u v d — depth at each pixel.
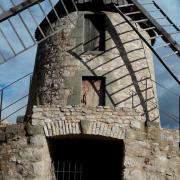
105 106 12.00
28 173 11.27
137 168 11.30
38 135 11.54
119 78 13.14
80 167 13.24
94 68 13.15
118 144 12.27
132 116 11.75
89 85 13.13
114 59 13.30
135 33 13.91
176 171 11.45
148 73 13.76
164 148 11.59
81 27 13.62
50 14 14.18
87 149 13.37
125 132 11.57
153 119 13.20
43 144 11.48
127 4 13.39
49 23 13.24
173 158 11.55
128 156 11.38
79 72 13.12
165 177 11.37
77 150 13.34
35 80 14.20
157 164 11.41
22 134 11.62
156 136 11.64
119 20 13.77
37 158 11.36
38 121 11.68
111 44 13.44
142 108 13.12
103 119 11.69
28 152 11.44
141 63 13.70
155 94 13.80
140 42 13.95
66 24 13.80
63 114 11.74
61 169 13.12
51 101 13.07
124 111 11.79
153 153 11.49
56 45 13.73
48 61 13.73
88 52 13.34
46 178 11.79
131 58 13.55
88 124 11.60
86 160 13.34
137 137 11.56
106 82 13.01
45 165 11.64
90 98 13.00
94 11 13.74
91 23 13.79
